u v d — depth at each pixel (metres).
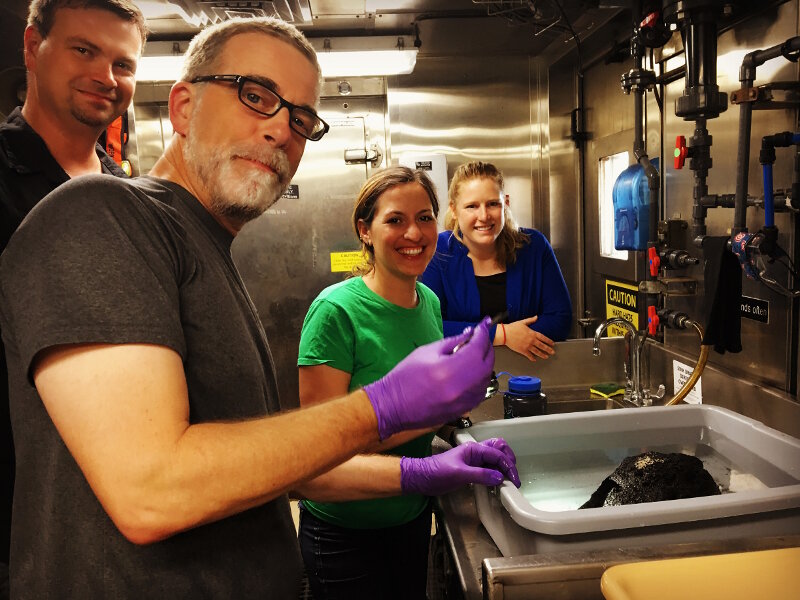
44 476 0.73
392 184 1.48
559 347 2.15
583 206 3.21
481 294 2.25
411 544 1.58
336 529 1.52
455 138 3.46
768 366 1.65
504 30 2.85
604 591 0.81
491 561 0.90
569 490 1.23
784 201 1.49
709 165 1.77
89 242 0.65
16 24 2.27
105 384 0.62
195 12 2.33
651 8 1.99
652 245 1.97
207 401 0.78
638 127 2.04
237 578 0.80
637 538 0.96
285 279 3.60
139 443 0.61
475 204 2.07
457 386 0.77
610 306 2.97
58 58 1.22
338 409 0.74
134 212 0.71
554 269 2.29
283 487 0.67
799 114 1.51
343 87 3.44
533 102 3.43
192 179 0.86
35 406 0.73
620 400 2.01
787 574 0.83
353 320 1.46
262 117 0.82
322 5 2.50
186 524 0.62
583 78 3.11
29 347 0.63
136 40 1.33
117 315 0.63
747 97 1.50
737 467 1.28
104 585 0.72
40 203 0.69
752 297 1.70
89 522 0.71
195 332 0.77
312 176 3.54
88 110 1.27
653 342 2.17
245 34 0.81
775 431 1.30
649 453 1.19
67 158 1.32
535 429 1.46
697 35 1.67
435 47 3.17
